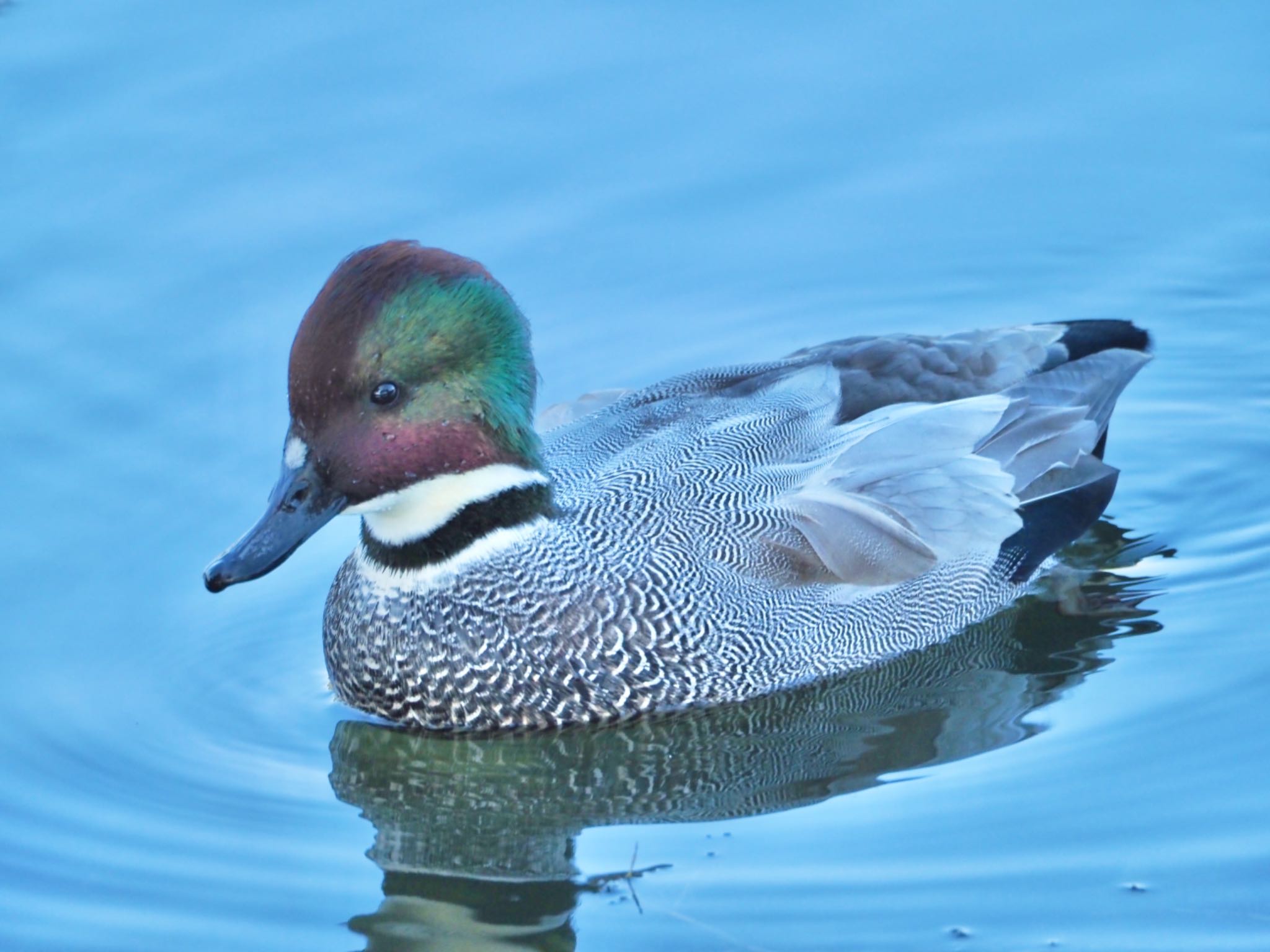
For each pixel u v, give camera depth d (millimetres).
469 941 11000
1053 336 15750
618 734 13273
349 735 13367
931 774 12484
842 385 14859
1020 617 14602
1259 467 16312
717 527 13562
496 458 12734
